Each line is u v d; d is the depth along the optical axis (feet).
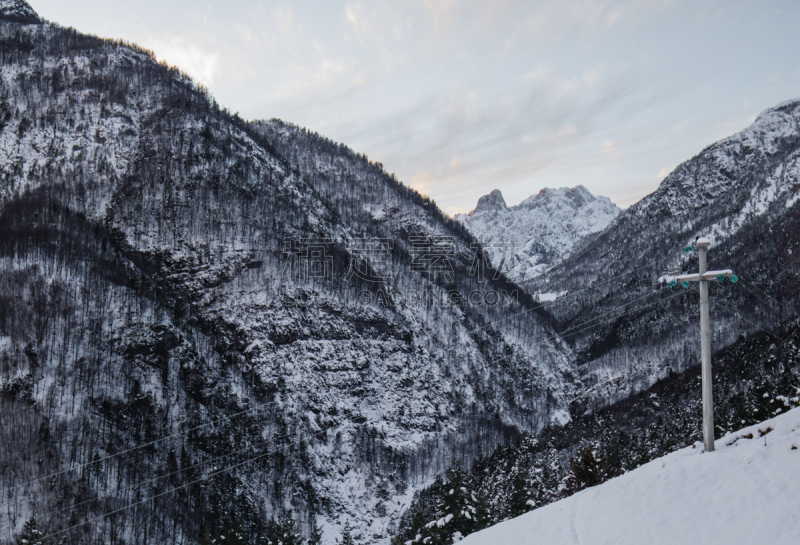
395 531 463.01
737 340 620.49
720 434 217.77
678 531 61.31
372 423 613.52
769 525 55.83
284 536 280.31
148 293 648.79
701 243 84.07
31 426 460.55
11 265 609.42
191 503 451.53
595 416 638.94
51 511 402.31
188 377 569.64
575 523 75.00
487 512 193.47
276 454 523.70
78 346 554.05
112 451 473.67
